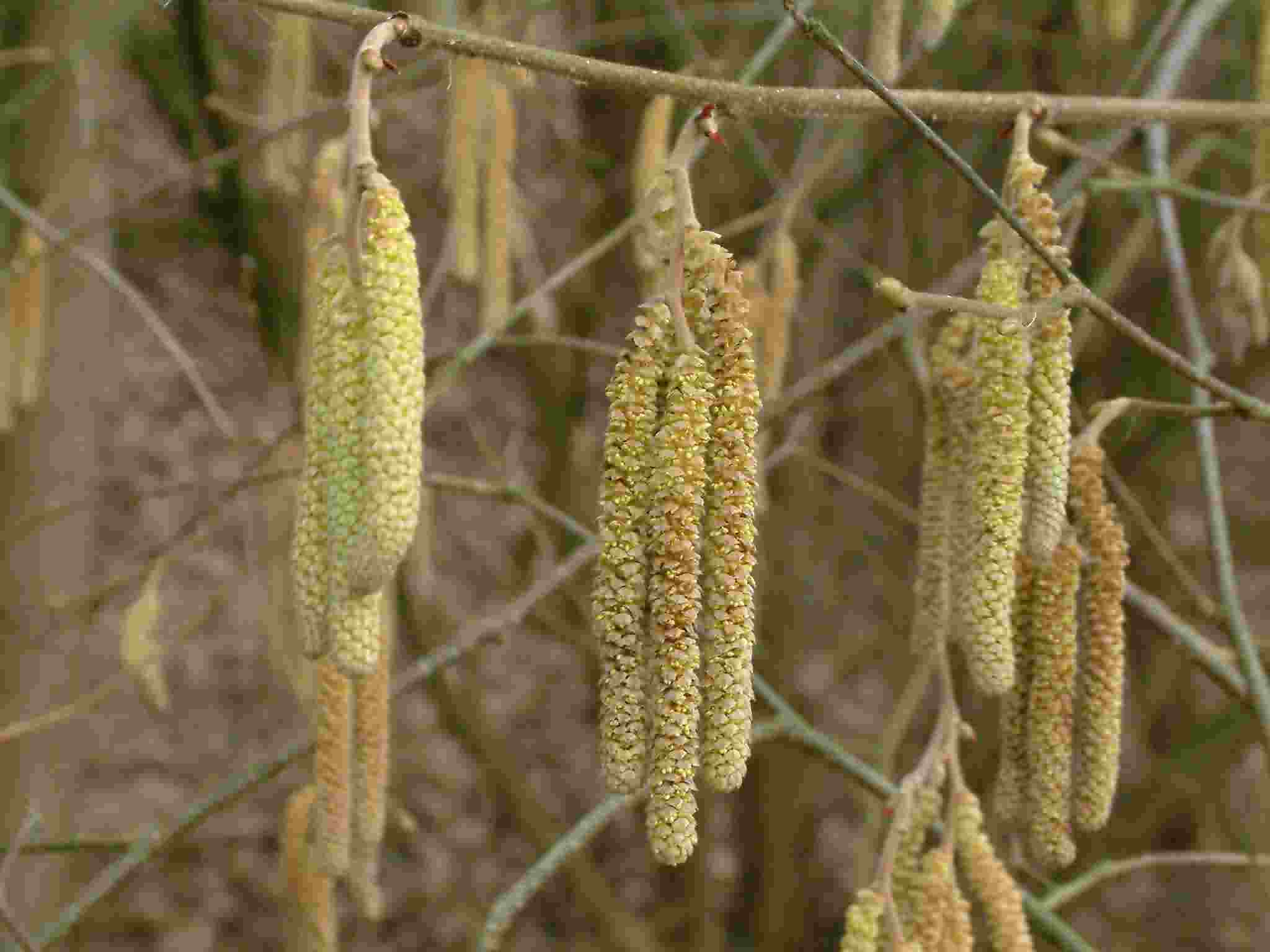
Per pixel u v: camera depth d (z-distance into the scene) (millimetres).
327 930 2527
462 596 7418
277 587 3023
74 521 4270
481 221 3242
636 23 4410
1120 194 4188
